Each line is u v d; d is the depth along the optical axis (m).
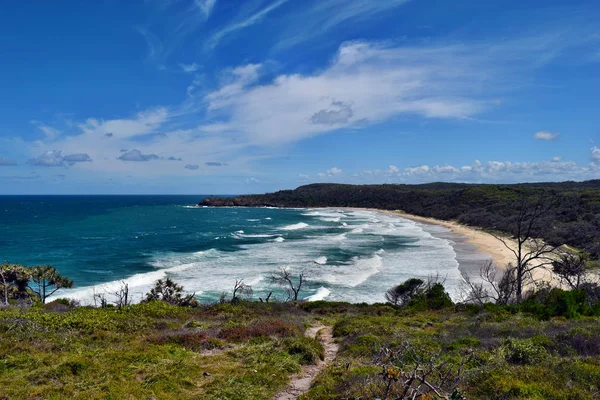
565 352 9.82
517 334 12.29
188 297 26.05
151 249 56.62
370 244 61.16
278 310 22.50
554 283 34.84
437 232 77.81
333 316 22.16
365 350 11.30
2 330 12.38
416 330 14.73
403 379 7.10
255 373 9.38
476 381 7.50
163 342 12.20
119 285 35.91
